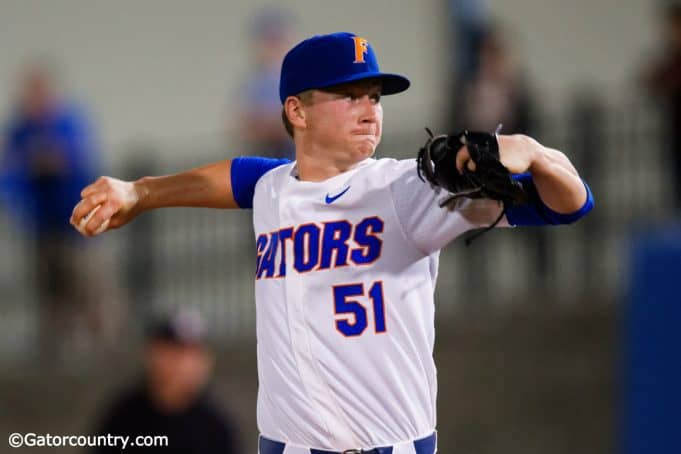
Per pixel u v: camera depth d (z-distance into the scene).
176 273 36.78
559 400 28.98
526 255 34.06
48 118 34.31
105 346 35.41
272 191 12.57
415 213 11.62
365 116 11.98
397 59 46.19
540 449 28.56
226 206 13.52
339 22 46.72
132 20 47.22
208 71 47.03
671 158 31.20
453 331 30.95
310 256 11.93
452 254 36.31
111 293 36.22
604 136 33.19
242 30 46.91
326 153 12.10
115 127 46.91
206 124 46.84
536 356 29.83
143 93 47.06
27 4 46.59
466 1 36.41
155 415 22.83
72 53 46.81
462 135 10.73
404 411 11.88
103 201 12.92
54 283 35.34
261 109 32.72
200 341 22.84
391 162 11.95
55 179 34.50
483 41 32.31
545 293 32.31
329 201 11.94
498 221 11.16
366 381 11.77
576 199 10.97
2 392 33.59
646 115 34.97
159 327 22.70
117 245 36.69
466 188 10.88
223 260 36.84
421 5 46.12
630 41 46.44
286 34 33.44
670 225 29.12
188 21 47.25
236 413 30.97
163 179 13.41
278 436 12.20
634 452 24.00
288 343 12.00
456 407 29.73
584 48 46.62
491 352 30.20
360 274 11.75
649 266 23.88
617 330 29.47
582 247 33.06
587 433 28.34
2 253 37.59
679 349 23.28
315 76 11.88
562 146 33.41
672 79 30.22
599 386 28.77
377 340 11.73
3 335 37.38
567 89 46.44
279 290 12.12
